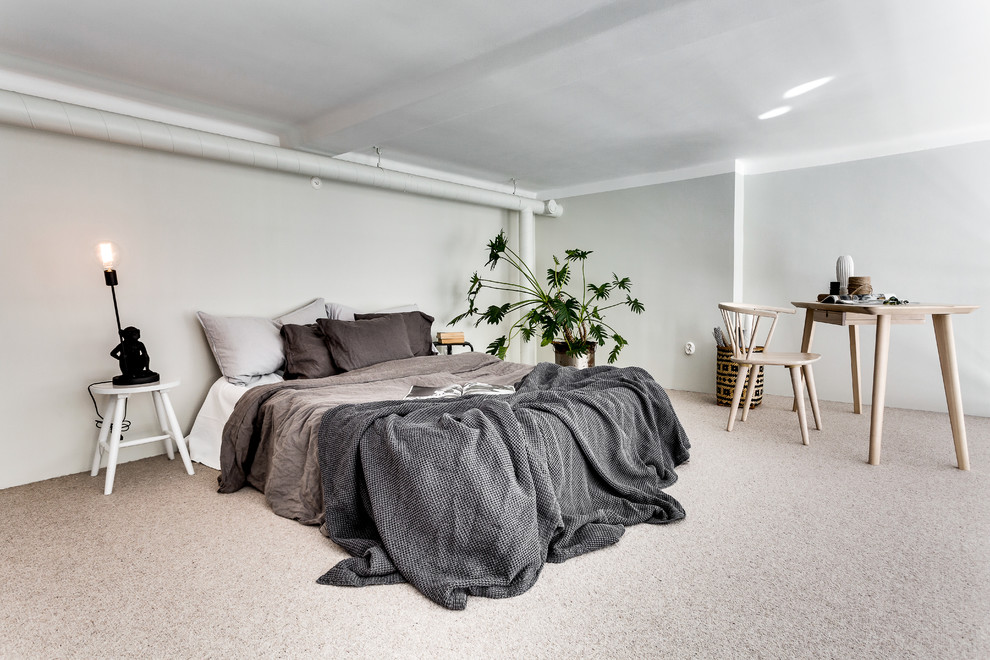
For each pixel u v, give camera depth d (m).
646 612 1.75
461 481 1.99
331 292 4.59
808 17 2.45
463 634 1.65
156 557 2.14
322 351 3.81
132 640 1.63
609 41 2.44
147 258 3.52
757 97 3.47
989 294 4.26
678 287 5.54
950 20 2.49
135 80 3.11
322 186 4.50
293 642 1.61
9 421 3.01
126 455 3.46
